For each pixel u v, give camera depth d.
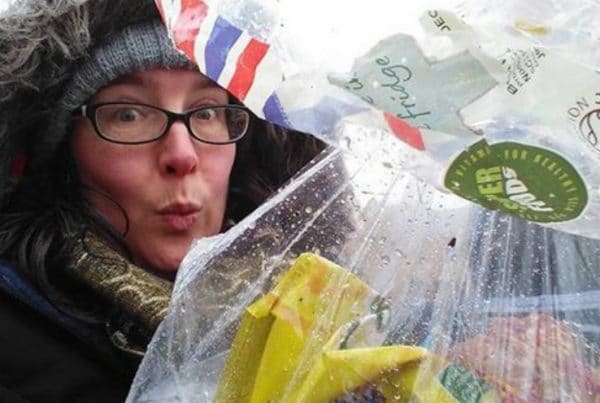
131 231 1.13
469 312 0.71
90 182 1.13
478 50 0.58
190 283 0.81
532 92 0.58
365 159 0.67
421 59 0.58
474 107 0.59
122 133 1.10
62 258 1.10
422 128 0.60
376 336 0.71
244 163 1.28
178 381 0.79
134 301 1.06
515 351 0.69
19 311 1.05
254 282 0.79
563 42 0.58
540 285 0.71
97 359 1.06
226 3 0.65
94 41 1.09
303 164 1.29
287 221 0.80
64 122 1.12
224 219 1.25
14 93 1.10
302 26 0.63
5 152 1.14
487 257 0.72
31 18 1.07
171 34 0.67
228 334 0.78
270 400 0.70
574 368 0.69
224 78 0.64
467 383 0.68
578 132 0.58
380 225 0.75
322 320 0.71
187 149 1.10
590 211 0.61
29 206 1.15
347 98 0.62
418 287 0.72
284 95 0.63
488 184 0.61
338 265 0.75
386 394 0.67
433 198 0.73
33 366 1.02
